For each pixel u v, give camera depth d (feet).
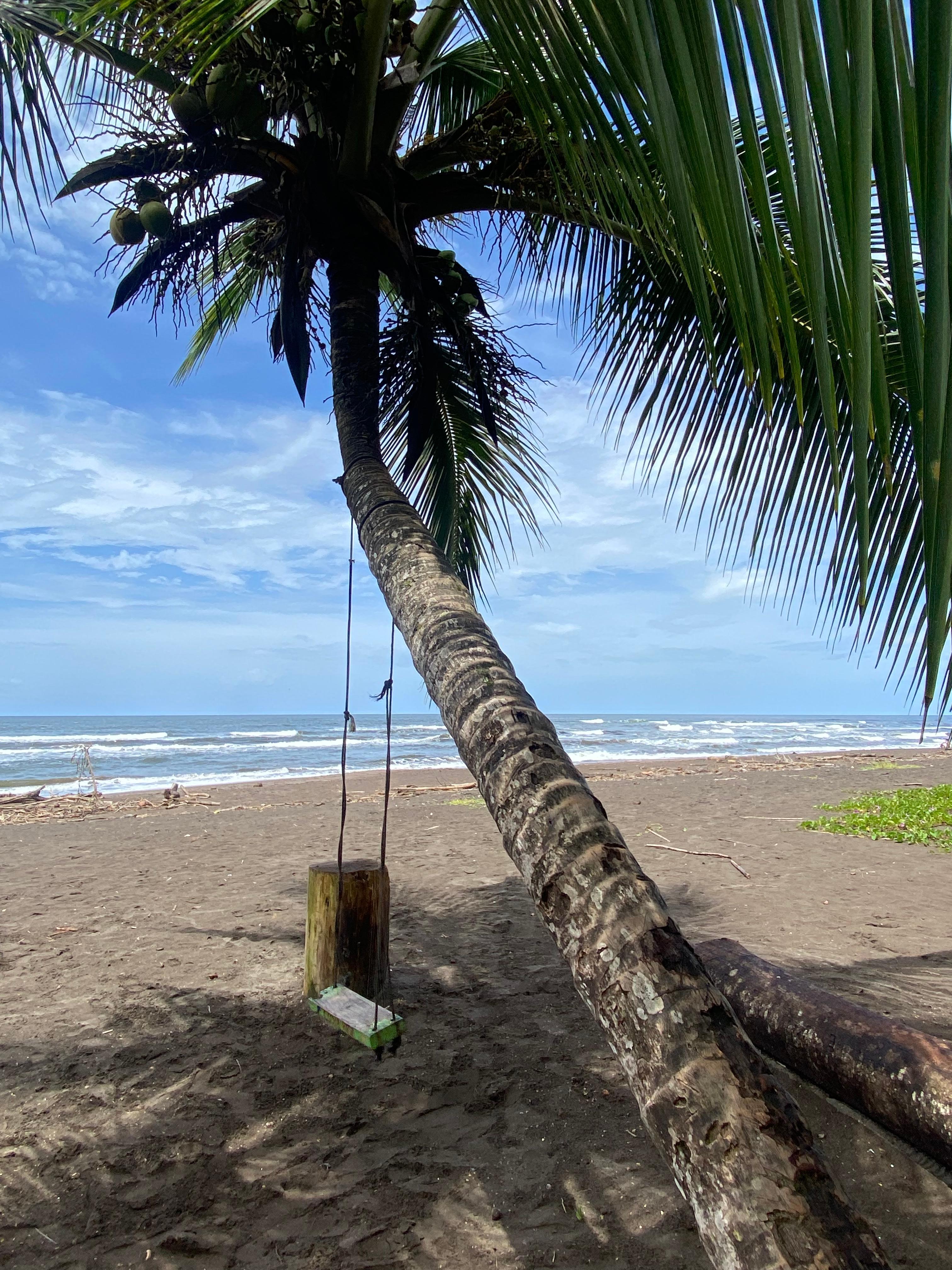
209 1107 10.52
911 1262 7.52
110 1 7.55
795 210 3.66
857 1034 9.54
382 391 14.19
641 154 5.26
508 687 5.58
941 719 5.69
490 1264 7.64
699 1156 3.22
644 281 13.73
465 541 20.24
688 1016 3.57
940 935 17.95
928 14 3.03
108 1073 11.50
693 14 3.71
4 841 35.63
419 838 33.22
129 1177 9.05
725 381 13.01
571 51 5.14
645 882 4.17
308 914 12.92
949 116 3.02
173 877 26.58
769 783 55.52
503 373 13.97
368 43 9.93
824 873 24.88
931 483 3.14
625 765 80.84
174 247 12.08
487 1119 10.20
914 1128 8.58
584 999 3.94
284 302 12.65
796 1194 3.07
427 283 13.01
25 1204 8.60
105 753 122.42
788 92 3.29
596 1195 8.61
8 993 14.98
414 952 17.07
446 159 13.01
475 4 5.65
